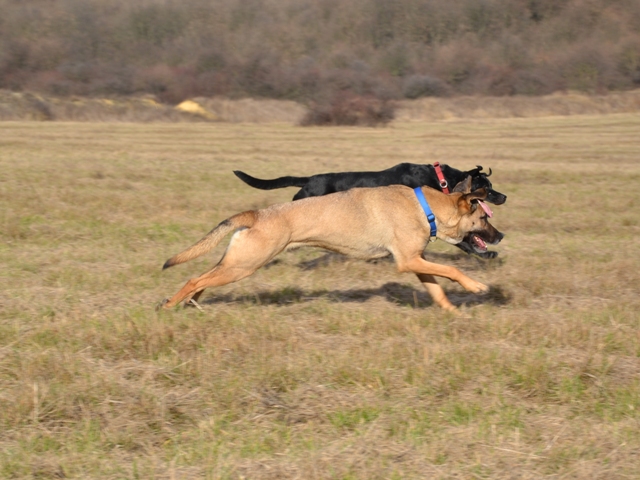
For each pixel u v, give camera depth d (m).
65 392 5.28
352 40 70.44
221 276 7.21
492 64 62.12
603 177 18.66
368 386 5.61
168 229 11.44
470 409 5.25
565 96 55.69
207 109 46.06
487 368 5.89
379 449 4.69
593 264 9.72
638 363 6.18
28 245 10.20
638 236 11.89
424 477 4.41
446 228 7.49
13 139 25.91
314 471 4.39
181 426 5.02
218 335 6.46
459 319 7.15
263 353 6.12
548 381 5.69
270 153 23.77
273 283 8.73
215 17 71.50
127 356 6.14
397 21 71.88
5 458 4.52
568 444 4.77
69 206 12.94
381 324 6.98
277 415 5.17
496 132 34.06
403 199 7.36
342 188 9.20
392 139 29.92
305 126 38.50
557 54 64.31
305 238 7.27
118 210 12.88
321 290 8.55
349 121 38.72
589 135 32.41
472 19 71.81
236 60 56.88
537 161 22.38
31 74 55.44
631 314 7.51
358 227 7.28
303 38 70.06
